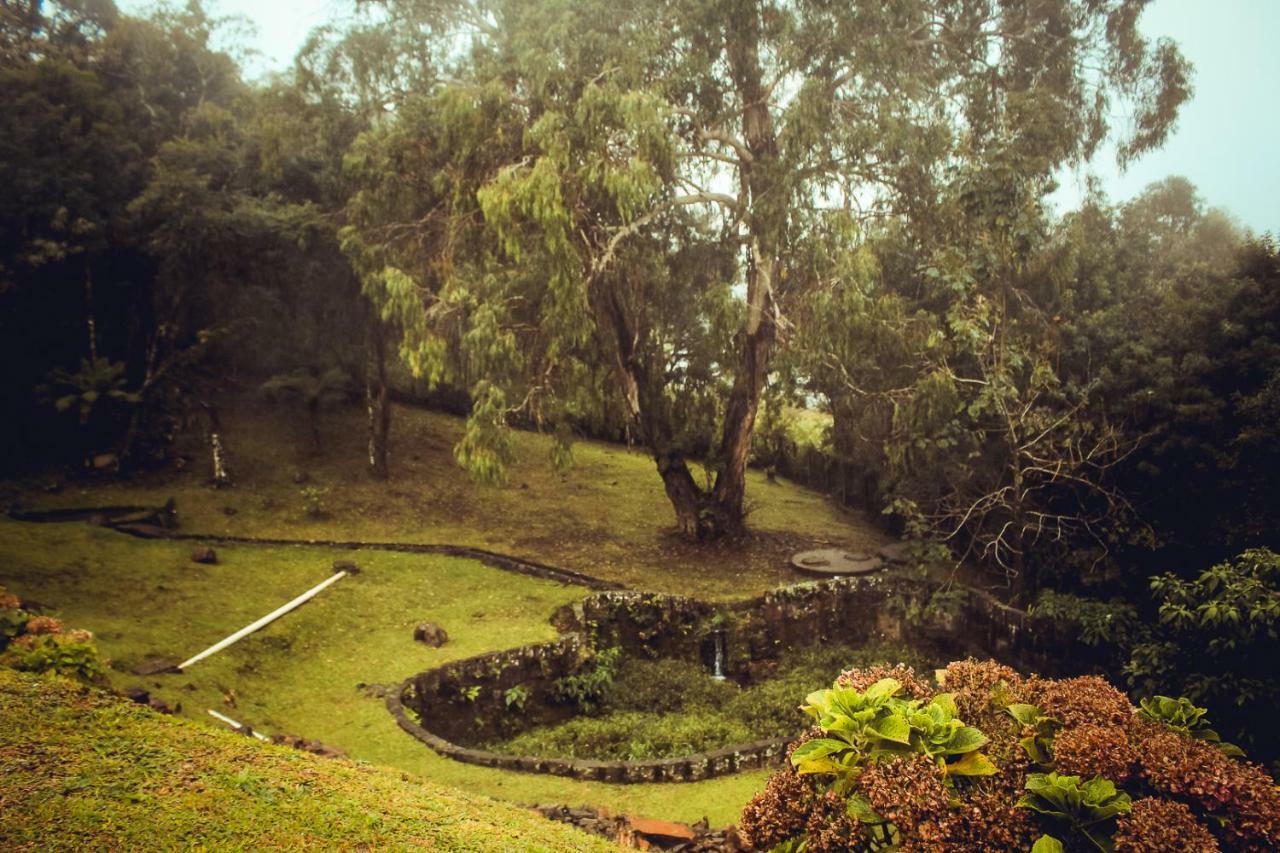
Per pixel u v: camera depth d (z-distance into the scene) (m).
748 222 16.09
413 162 16.48
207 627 11.96
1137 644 11.66
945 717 3.50
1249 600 9.53
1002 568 16.08
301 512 17.56
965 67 17.14
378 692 10.85
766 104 16.45
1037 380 13.83
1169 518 13.09
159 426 18.59
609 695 12.89
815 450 24.48
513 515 19.14
